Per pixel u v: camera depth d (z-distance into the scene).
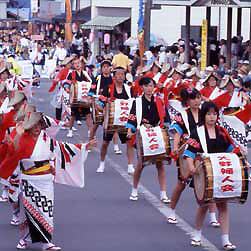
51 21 87.19
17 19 108.25
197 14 63.09
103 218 15.80
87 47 60.66
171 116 24.88
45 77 59.97
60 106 29.30
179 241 14.03
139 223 15.39
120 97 20.39
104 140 20.61
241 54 42.59
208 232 14.55
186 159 13.27
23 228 13.28
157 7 43.38
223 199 12.75
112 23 68.00
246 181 12.67
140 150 16.58
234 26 59.50
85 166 22.00
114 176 20.55
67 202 17.30
